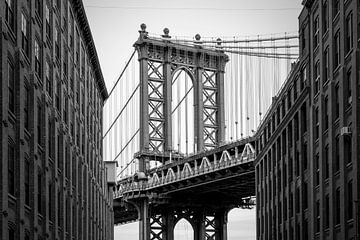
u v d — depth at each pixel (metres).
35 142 49.47
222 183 144.38
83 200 80.62
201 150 150.25
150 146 154.50
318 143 65.44
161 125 154.88
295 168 75.81
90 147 91.00
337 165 59.44
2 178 39.53
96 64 95.81
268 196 92.62
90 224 88.38
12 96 43.59
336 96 60.00
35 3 52.09
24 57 46.75
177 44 156.12
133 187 155.88
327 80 63.22
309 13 69.56
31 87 48.56
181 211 164.12
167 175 149.62
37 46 52.75
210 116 157.88
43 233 52.88
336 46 60.47
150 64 155.50
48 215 54.94
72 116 72.94
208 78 158.62
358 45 54.00
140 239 159.12
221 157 133.62
